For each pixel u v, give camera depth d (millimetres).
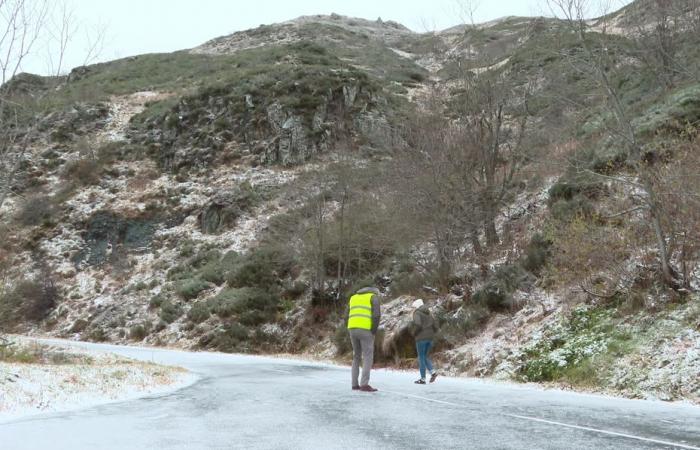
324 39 92812
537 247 19328
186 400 9320
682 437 5727
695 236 12633
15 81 15203
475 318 18000
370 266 29453
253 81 54344
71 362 18656
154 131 55125
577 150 19734
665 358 10961
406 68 68125
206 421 6996
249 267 33625
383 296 25375
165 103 59281
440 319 18797
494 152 21422
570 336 14008
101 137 55562
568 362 12805
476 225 20984
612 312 13797
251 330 29203
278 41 94250
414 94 55156
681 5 19516
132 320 34375
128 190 48406
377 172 31125
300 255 31328
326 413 7555
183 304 33844
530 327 15773
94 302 37406
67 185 49344
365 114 47781
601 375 11578
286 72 54344
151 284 37250
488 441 5551
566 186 20734
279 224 34906
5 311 25391
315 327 27484
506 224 22469
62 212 46188
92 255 42531
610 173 18125
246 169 47031
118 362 18547
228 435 5996
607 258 14000
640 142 18312
